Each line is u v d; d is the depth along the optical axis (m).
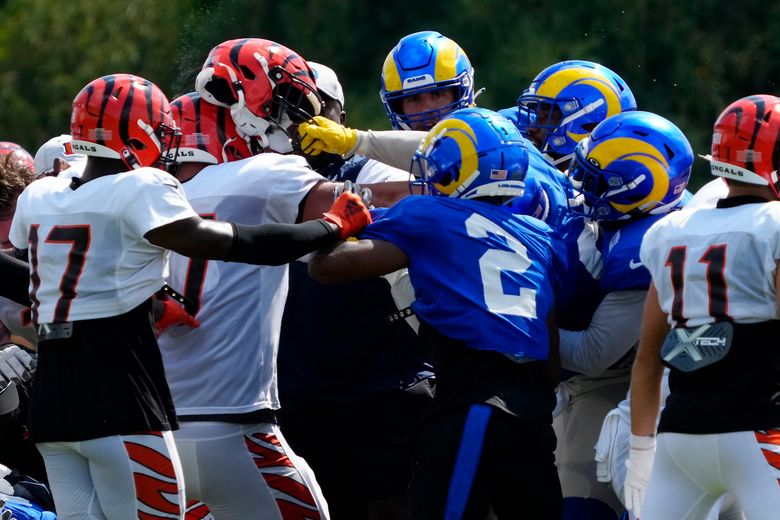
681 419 15.35
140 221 15.16
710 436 15.09
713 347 15.13
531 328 15.82
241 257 15.52
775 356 15.02
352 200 16.20
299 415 19.86
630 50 48.59
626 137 17.27
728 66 49.44
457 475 15.32
